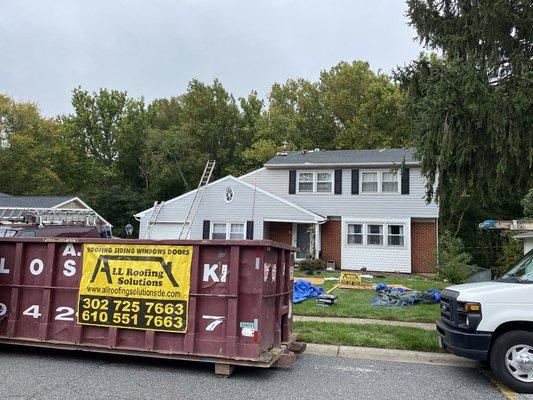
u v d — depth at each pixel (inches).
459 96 342.3
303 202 968.3
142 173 1588.3
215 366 247.3
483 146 351.9
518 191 375.2
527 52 372.8
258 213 935.7
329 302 448.5
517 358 231.9
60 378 235.5
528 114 329.7
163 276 258.4
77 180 1724.9
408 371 263.9
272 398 212.4
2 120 1630.2
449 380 247.6
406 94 434.0
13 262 284.0
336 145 1555.1
